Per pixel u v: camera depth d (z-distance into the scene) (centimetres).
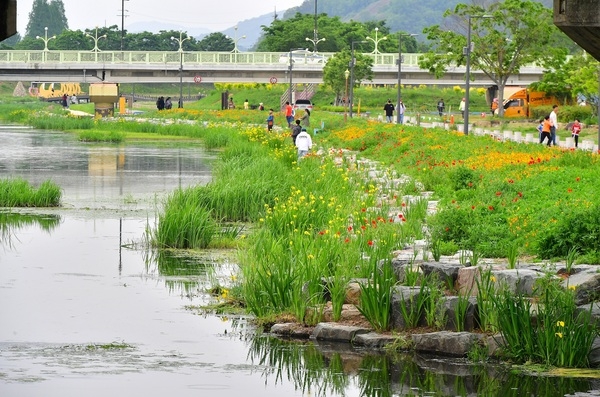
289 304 2088
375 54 15538
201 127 9338
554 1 1847
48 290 2331
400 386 1638
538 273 1991
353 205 3325
